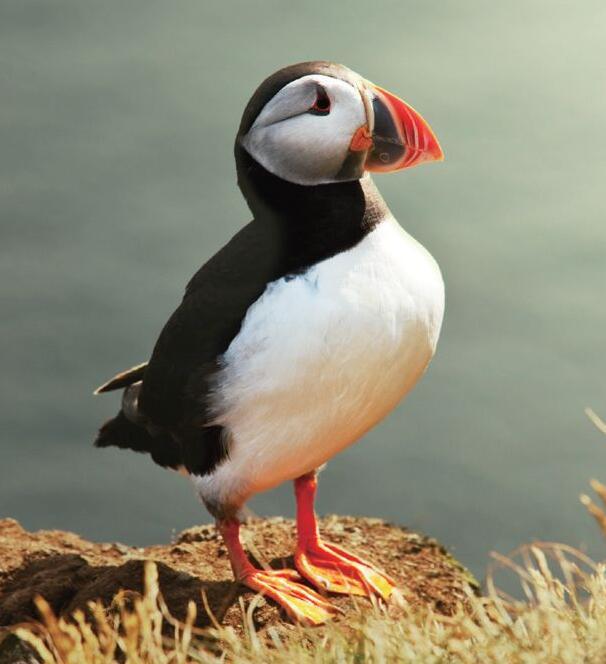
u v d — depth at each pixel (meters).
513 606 6.03
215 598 6.96
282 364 6.27
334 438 6.63
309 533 7.34
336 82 6.27
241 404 6.43
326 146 6.26
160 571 7.15
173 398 6.68
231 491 6.79
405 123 6.31
